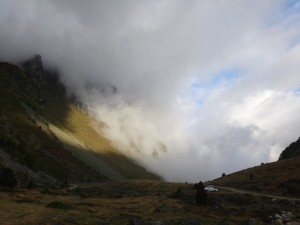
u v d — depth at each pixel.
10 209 52.53
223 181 127.81
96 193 110.62
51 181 155.62
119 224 49.00
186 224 53.50
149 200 79.50
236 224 56.59
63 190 117.81
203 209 69.44
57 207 57.91
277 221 60.12
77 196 90.19
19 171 133.75
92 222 47.84
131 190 121.44
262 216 64.88
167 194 103.19
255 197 80.81
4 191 78.00
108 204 71.38
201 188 75.88
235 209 70.38
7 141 164.88
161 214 60.84
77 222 46.62
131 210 63.53
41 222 44.34
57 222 45.00
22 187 102.00
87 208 61.53
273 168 128.62
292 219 62.78
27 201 63.34
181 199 82.88
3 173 88.38
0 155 139.38
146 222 50.88
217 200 78.69
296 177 108.81
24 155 168.00
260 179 115.94
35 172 153.00
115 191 116.75
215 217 62.16
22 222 43.81
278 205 74.00
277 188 99.44
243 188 106.25
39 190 95.44
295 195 92.12
